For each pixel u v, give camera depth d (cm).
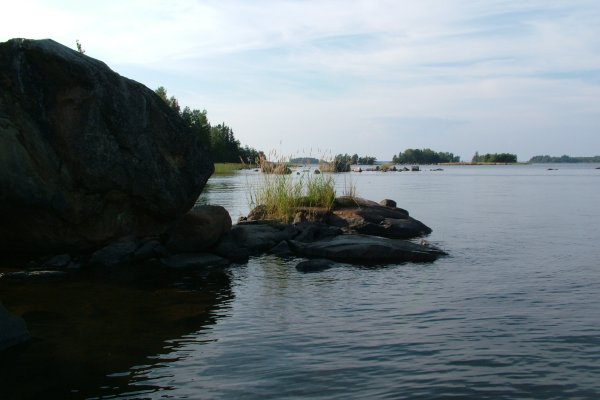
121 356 697
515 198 3781
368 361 681
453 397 579
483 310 916
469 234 1945
